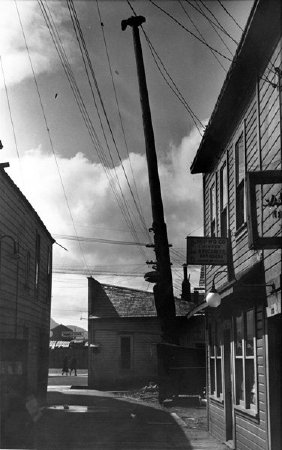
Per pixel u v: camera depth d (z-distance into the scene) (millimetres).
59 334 96188
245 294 9031
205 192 15109
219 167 13141
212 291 9859
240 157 11094
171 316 19812
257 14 8234
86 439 12898
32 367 19359
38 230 20375
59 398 24547
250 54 9336
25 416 13859
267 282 8688
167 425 15328
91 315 36594
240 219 11047
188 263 11398
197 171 14969
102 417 16953
